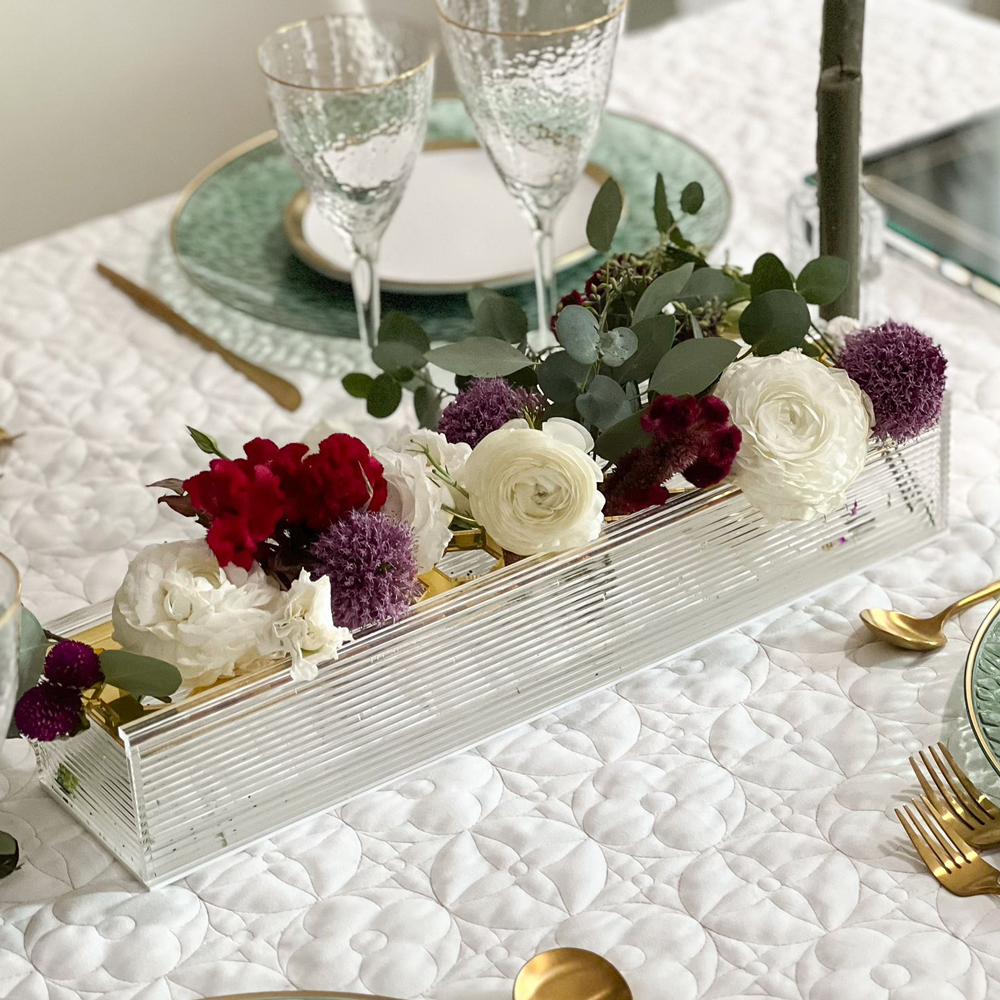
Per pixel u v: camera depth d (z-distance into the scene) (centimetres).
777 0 149
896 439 71
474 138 120
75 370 101
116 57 195
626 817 63
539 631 66
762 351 72
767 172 119
